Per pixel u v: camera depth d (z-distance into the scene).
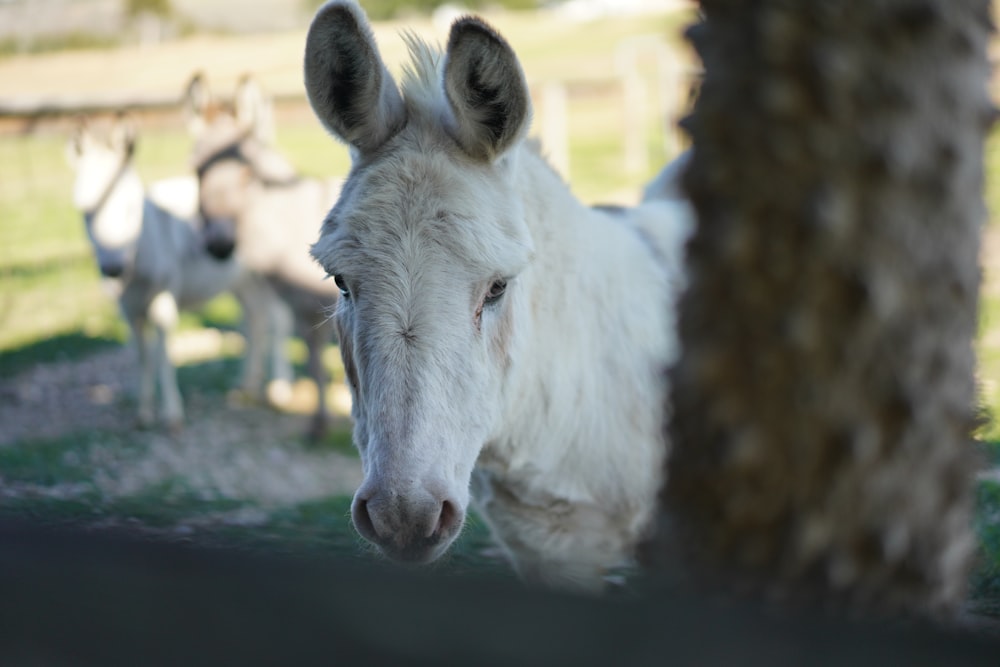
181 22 36.75
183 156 18.20
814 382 1.41
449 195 2.28
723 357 1.46
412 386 2.15
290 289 7.10
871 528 1.43
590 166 15.77
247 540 3.55
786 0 1.40
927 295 1.41
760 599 1.46
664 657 0.93
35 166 18.27
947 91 1.39
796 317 1.40
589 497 2.88
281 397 8.07
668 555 1.56
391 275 2.20
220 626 1.04
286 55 27.44
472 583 1.03
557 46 27.39
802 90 1.39
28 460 6.03
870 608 1.44
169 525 4.07
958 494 1.51
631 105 15.98
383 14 43.22
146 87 23.27
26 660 1.11
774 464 1.44
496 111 2.40
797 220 1.40
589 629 0.94
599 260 2.89
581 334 2.77
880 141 1.37
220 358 9.52
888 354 1.40
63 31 33.00
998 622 2.39
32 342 9.89
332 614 1.01
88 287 12.02
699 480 1.51
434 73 2.58
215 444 6.86
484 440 2.39
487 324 2.33
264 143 7.52
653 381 2.89
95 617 1.09
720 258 1.45
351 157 2.59
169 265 7.58
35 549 1.14
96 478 5.76
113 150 7.48
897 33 1.38
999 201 8.80
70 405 7.94
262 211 7.08
